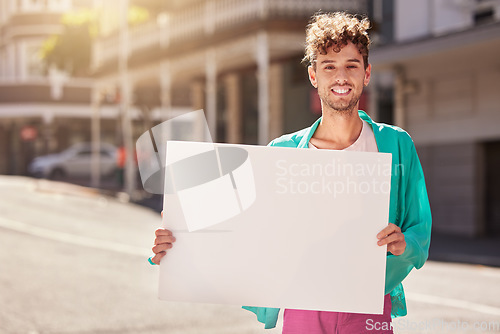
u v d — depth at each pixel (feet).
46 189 79.20
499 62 48.26
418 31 53.88
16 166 137.18
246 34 58.95
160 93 91.25
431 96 53.47
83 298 23.65
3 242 37.52
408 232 8.57
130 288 25.61
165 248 8.39
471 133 51.01
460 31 42.11
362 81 8.57
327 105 8.67
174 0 73.10
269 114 66.18
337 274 8.29
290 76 64.39
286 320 8.82
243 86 74.28
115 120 137.08
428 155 53.93
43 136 133.80
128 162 79.51
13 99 133.28
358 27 8.48
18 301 22.95
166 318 20.90
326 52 8.47
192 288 8.43
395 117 55.21
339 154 8.31
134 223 50.49
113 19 92.38
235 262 8.39
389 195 8.28
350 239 8.29
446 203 52.95
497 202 50.78
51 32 132.36
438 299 24.32
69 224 47.91
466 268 33.42
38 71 134.00
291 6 57.26
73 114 134.92
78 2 133.28
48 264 30.81
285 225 8.35
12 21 134.31
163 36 74.84
